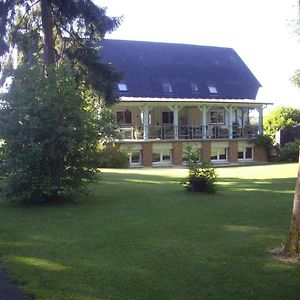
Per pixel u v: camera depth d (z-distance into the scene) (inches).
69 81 478.3
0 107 466.3
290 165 1182.3
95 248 289.9
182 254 274.2
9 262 261.9
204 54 1691.7
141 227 350.9
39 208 444.8
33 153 451.8
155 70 1549.0
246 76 1676.9
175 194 537.0
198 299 204.7
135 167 1268.5
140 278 231.8
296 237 267.0
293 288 217.5
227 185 645.3
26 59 803.4
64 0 749.3
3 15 768.9
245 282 225.5
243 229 341.4
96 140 487.2
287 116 1692.9
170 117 1528.1
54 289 217.3
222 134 1476.4
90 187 608.7
